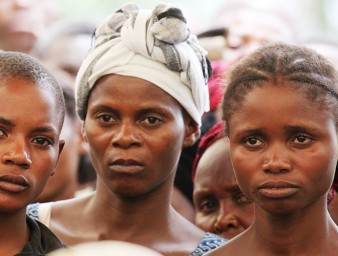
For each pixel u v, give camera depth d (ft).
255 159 21.93
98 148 25.50
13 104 22.26
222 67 32.40
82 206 27.14
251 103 22.03
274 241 22.48
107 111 25.52
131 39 25.72
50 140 22.63
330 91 22.16
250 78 22.29
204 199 28.09
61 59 37.73
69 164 32.35
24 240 22.93
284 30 42.73
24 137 22.25
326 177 21.99
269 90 21.98
